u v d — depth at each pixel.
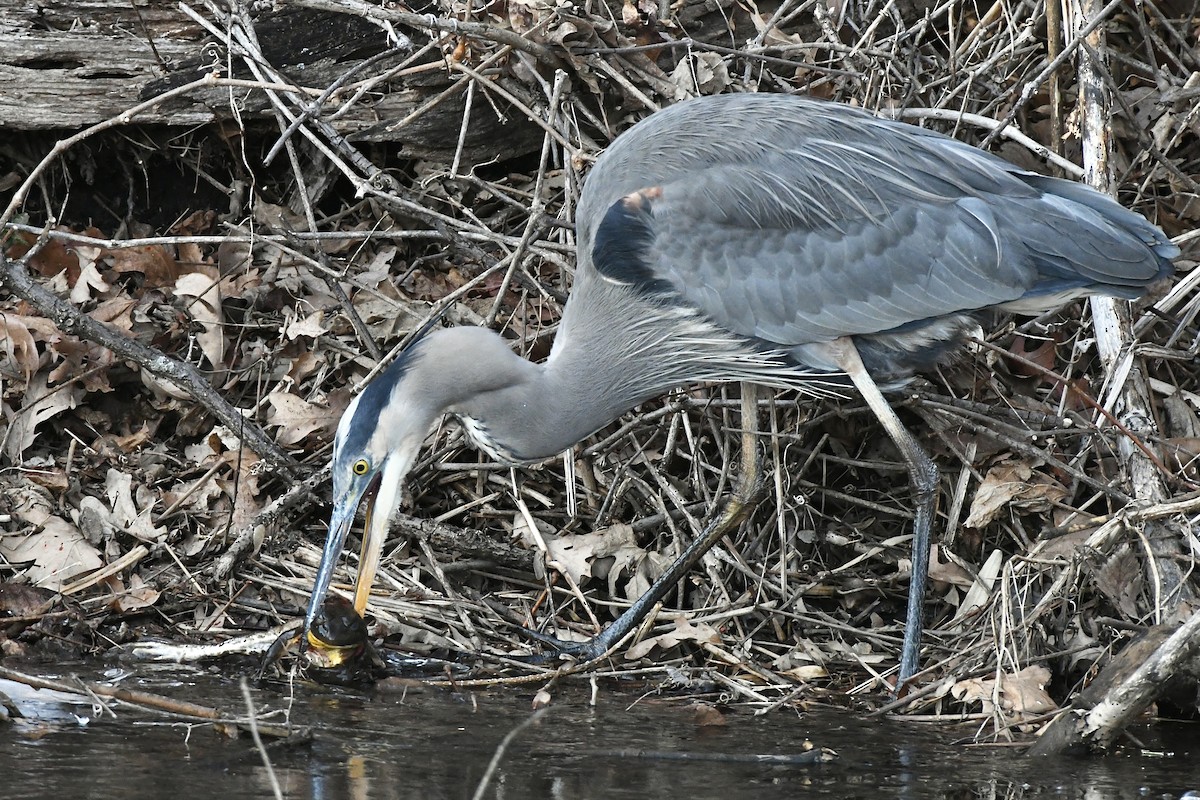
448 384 9.72
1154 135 13.04
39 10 13.12
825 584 11.23
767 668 10.39
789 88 13.11
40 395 11.93
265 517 11.05
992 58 12.78
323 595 9.65
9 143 13.55
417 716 9.18
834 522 11.82
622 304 10.16
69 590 10.55
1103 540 10.09
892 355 10.47
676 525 11.59
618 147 10.56
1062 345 12.31
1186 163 13.24
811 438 12.12
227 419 11.53
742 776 8.20
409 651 10.41
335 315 12.69
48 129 13.12
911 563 10.90
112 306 12.55
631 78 13.05
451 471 11.74
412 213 12.32
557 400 10.07
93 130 11.48
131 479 11.41
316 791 7.62
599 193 10.42
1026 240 10.06
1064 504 11.14
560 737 8.86
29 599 10.44
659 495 11.67
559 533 11.39
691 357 10.34
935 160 10.41
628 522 11.75
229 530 11.18
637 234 10.03
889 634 10.88
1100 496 11.36
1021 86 12.95
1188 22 13.74
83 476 11.59
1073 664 9.98
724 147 10.27
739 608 10.79
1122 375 11.20
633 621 10.56
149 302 12.77
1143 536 9.97
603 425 10.41
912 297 10.10
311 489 11.26
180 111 13.03
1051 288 10.15
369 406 9.62
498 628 10.80
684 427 11.90
